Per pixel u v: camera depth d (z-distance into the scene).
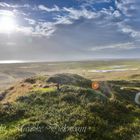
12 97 34.47
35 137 20.52
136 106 35.22
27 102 28.88
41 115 24.75
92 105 28.00
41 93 31.67
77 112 25.78
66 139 20.58
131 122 26.33
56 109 26.56
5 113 24.98
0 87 81.75
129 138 22.45
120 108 30.05
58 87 33.91
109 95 39.44
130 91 43.88
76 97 30.52
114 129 23.81
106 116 26.52
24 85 40.09
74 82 42.00
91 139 21.28
